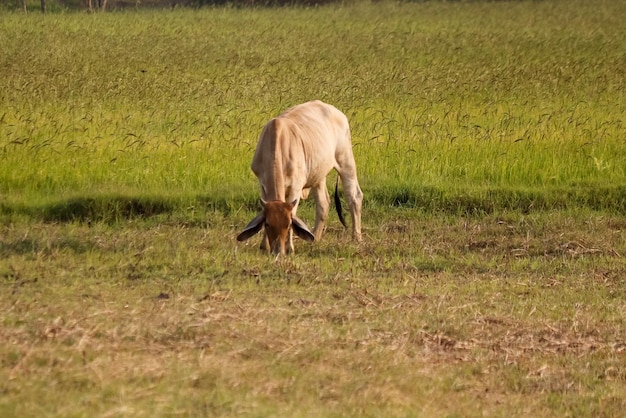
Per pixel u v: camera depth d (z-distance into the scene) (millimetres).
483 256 37031
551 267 35594
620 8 149750
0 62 76500
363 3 154750
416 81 73625
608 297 31828
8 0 141250
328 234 40781
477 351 25734
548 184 47156
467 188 45375
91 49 89688
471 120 59781
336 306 28531
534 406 22578
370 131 56000
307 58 88250
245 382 21750
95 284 29469
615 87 72250
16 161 45844
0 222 39406
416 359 24672
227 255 34469
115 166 46875
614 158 50656
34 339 23203
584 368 25141
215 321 25609
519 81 73562
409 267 34719
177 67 80000
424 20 132750
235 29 114500
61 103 60406
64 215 41062
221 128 55500
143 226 40062
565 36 111125
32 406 19312
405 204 44812
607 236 40281
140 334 24141
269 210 33188
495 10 148500
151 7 156500
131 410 19438
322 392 21641
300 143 35875
